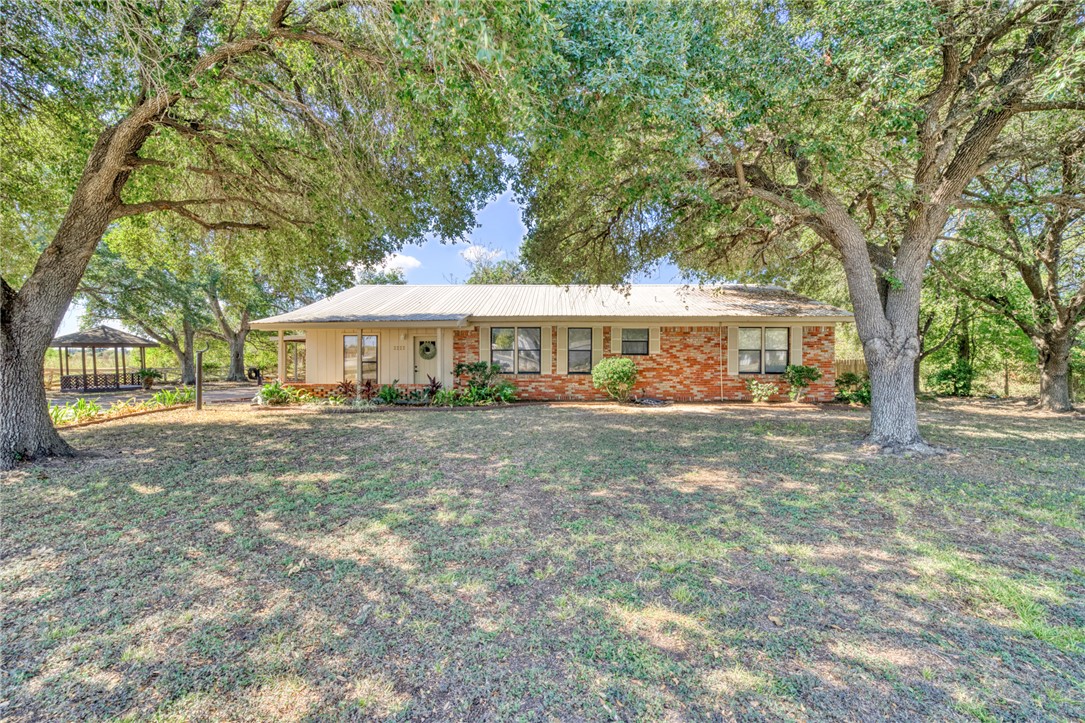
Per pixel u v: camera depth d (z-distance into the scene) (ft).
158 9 14.94
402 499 15.11
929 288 44.73
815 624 8.29
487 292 50.29
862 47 15.74
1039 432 27.43
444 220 26.12
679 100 13.82
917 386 52.70
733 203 23.30
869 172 23.24
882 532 12.42
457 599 9.12
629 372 40.27
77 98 19.99
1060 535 12.25
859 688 6.72
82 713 6.23
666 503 14.73
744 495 15.51
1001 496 15.40
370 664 7.23
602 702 6.46
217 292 76.95
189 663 7.21
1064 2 15.75
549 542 11.77
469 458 20.70
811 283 49.70
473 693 6.64
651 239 29.30
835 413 35.65
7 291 19.62
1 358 19.20
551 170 23.89
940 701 6.46
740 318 40.86
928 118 19.77
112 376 75.05
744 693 6.61
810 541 11.84
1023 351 47.75
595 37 12.53
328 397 41.37
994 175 30.78
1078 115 21.93
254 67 19.57
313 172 24.04
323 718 6.18
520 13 9.56
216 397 52.06
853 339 74.13
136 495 15.37
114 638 7.81
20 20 16.47
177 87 15.74
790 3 19.01
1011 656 7.42
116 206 21.72
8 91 20.24
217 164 24.82
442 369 42.14
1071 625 8.26
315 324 39.17
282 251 31.50
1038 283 37.32
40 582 9.68
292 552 11.19
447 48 9.84
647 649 7.59
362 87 18.60
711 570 10.29
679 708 6.34
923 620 8.42
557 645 7.70
